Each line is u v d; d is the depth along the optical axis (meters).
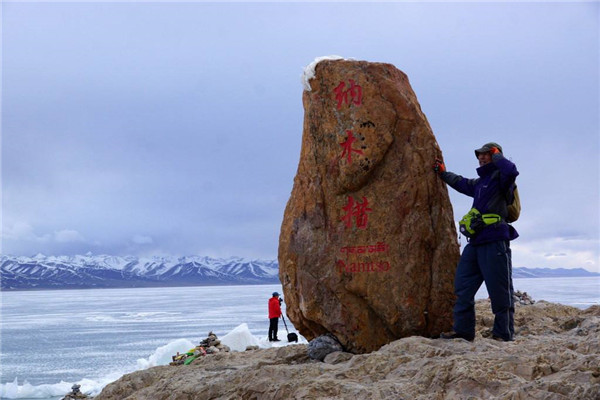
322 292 8.39
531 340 7.20
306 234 8.60
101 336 44.69
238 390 7.08
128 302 143.88
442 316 8.07
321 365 7.27
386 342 8.19
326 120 8.55
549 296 89.56
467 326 7.60
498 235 7.46
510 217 7.83
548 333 8.79
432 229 8.09
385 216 8.18
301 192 8.79
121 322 62.62
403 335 8.12
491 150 7.67
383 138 8.20
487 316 10.51
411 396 5.63
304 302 8.49
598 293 104.50
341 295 8.29
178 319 64.19
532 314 10.72
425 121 8.34
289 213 8.91
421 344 7.00
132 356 31.22
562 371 5.51
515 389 5.14
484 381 5.47
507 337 7.63
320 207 8.55
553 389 5.02
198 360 10.22
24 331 53.22
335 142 8.45
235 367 8.73
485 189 7.58
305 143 8.84
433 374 5.88
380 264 8.14
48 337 45.53
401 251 8.08
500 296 7.53
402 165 8.20
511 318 7.97
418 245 8.05
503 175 7.45
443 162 8.27
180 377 8.40
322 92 8.61
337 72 8.50
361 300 8.27
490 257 7.48
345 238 8.34
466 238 7.71
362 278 8.20
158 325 54.94
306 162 8.78
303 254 8.56
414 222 8.07
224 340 17.72
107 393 8.88
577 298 80.12
